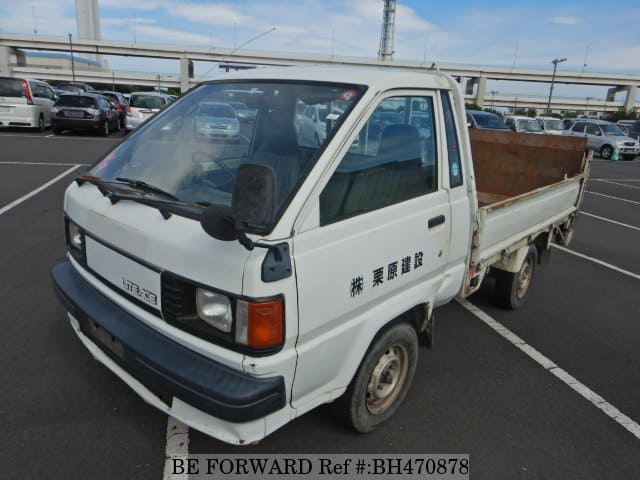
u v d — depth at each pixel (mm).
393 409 3035
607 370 3936
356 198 2381
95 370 3344
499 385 3598
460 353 4023
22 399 3014
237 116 2746
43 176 9734
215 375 2084
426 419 3133
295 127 2527
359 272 2359
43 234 6074
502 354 4062
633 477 2779
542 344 4289
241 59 56594
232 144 2707
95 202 2674
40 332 3775
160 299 2244
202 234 2104
